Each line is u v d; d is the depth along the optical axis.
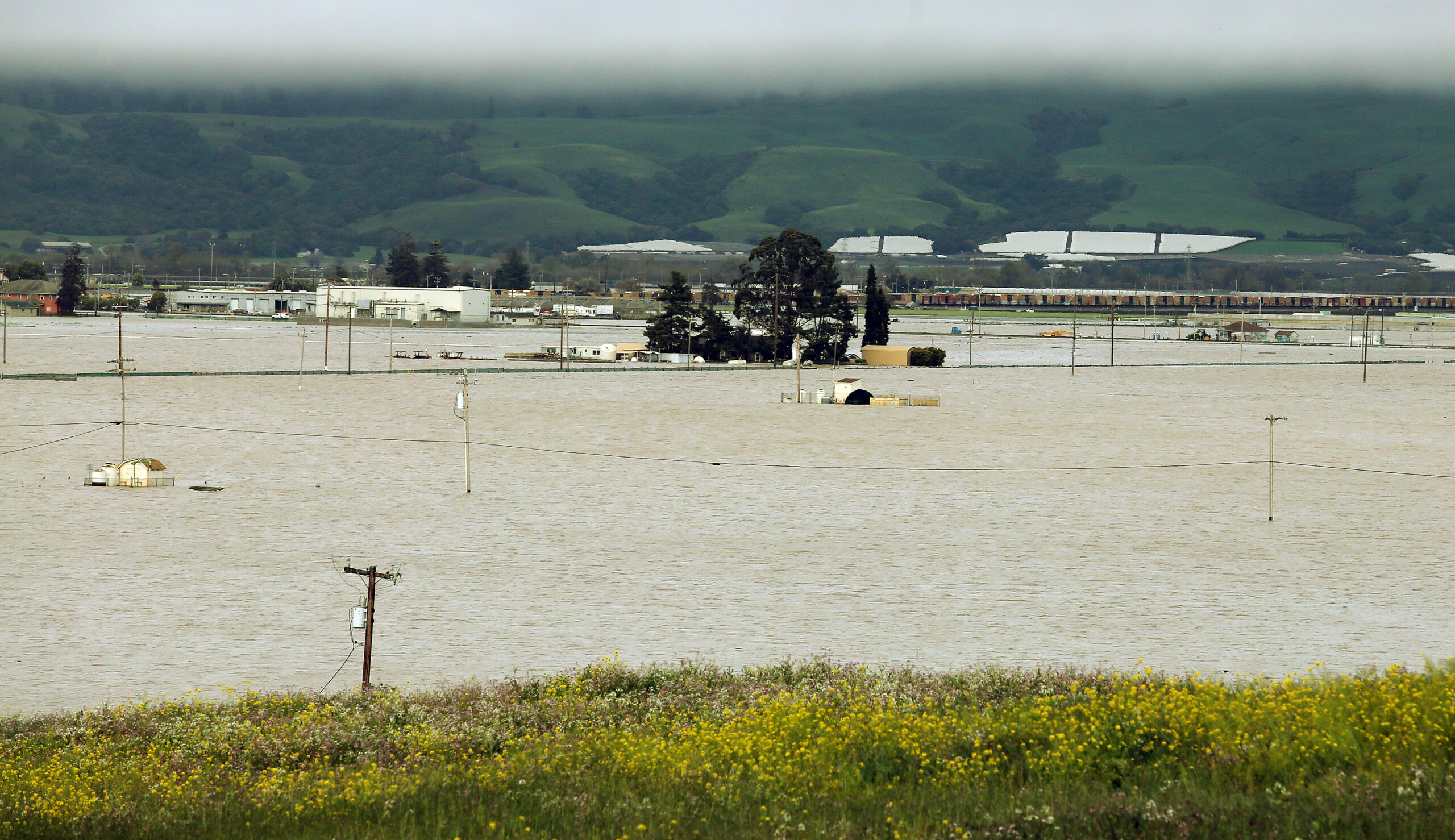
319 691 129.12
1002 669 129.62
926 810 73.56
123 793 86.69
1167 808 68.94
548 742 97.56
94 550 195.50
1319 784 72.56
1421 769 73.38
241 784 89.06
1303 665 140.12
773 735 92.88
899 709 101.56
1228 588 176.88
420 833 73.44
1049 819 68.00
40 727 110.25
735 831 70.75
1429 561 194.50
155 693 129.88
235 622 157.00
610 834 71.44
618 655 140.88
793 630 155.25
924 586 178.25
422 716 109.75
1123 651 145.88
